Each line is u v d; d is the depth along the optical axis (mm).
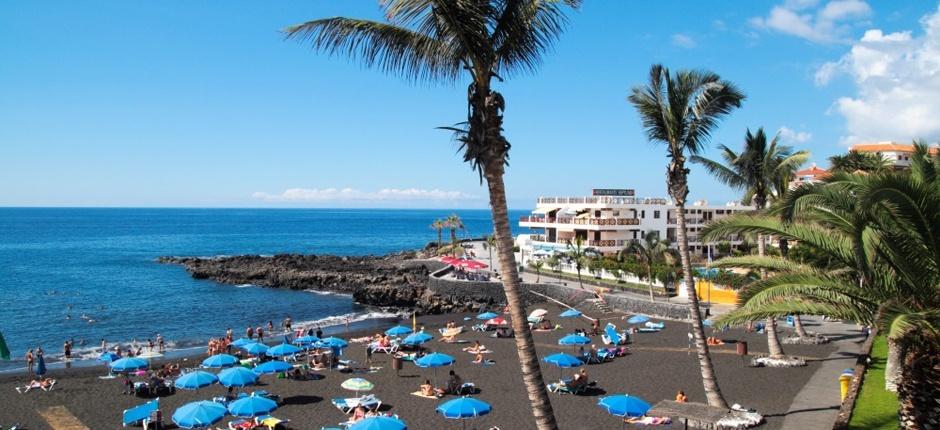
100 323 68875
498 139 14195
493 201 14469
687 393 34875
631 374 39719
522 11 14133
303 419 31328
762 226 19266
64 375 42344
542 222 105938
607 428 28938
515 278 14633
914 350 16438
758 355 43406
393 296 83625
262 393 35125
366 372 41312
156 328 66562
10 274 118125
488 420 30953
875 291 17062
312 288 101312
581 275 86812
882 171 16250
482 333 57188
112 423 31266
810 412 28891
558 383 35906
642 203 99062
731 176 41188
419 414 31938
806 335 46625
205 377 32156
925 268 15953
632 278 77312
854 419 24859
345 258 143500
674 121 26766
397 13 13562
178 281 108875
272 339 60312
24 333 63156
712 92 26297
